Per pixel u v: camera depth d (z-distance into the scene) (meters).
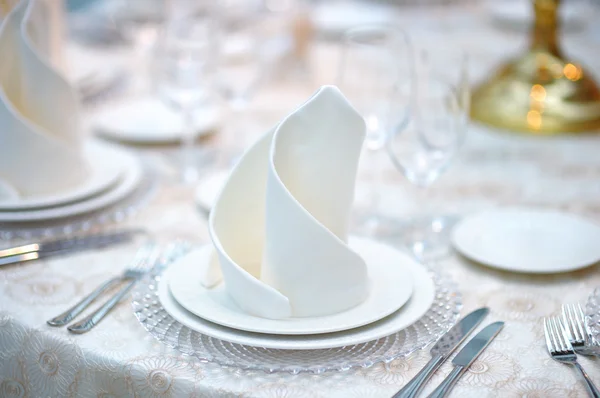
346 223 0.84
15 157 1.16
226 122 1.83
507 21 2.75
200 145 1.63
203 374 0.76
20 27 1.17
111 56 2.48
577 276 1.02
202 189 1.30
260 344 0.74
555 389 0.74
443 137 1.14
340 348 0.78
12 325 0.87
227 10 2.59
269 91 2.08
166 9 2.57
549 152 1.61
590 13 2.97
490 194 1.36
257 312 0.79
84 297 0.93
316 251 0.78
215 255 0.85
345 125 0.79
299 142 0.80
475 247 1.08
